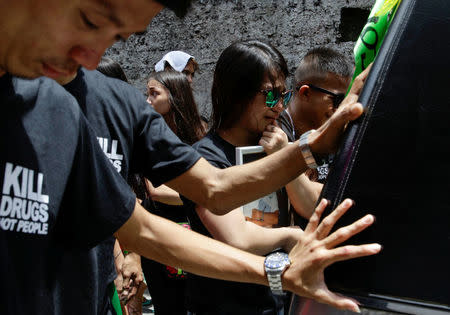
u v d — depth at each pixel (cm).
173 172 168
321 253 112
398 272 109
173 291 277
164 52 555
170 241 140
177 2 90
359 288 112
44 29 86
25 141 105
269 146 193
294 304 123
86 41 89
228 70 196
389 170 111
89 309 130
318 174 239
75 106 120
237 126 199
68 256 124
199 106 530
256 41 201
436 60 112
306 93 242
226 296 186
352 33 461
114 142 162
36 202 107
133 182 269
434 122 110
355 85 137
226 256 138
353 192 113
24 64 92
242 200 162
